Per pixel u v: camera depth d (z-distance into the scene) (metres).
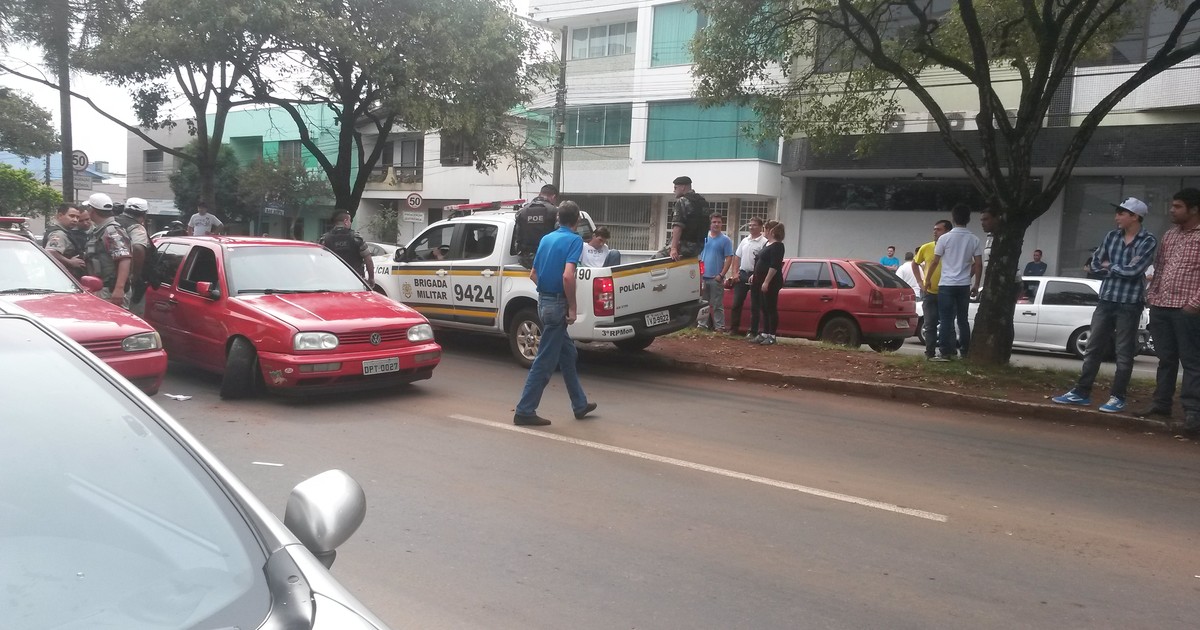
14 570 1.85
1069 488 6.04
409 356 8.30
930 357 10.59
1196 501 5.80
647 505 5.35
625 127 29.42
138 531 2.00
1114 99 9.27
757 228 12.73
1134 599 4.16
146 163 50.03
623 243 30.67
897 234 24.80
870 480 6.08
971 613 3.95
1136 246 7.90
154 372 7.06
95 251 9.59
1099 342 8.27
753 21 11.08
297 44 16.47
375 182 39.75
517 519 5.04
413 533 4.77
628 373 10.48
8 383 2.28
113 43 16.69
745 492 5.68
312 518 2.18
